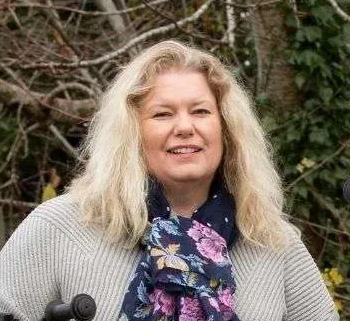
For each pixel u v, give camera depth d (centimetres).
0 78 777
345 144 730
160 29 694
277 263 348
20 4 689
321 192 734
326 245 739
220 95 346
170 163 333
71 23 853
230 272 330
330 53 734
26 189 903
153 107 335
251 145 349
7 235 829
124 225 330
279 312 342
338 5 734
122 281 327
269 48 741
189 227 332
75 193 341
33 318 331
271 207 349
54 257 331
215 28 791
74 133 859
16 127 834
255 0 739
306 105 734
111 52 733
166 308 321
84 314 288
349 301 690
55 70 690
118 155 333
